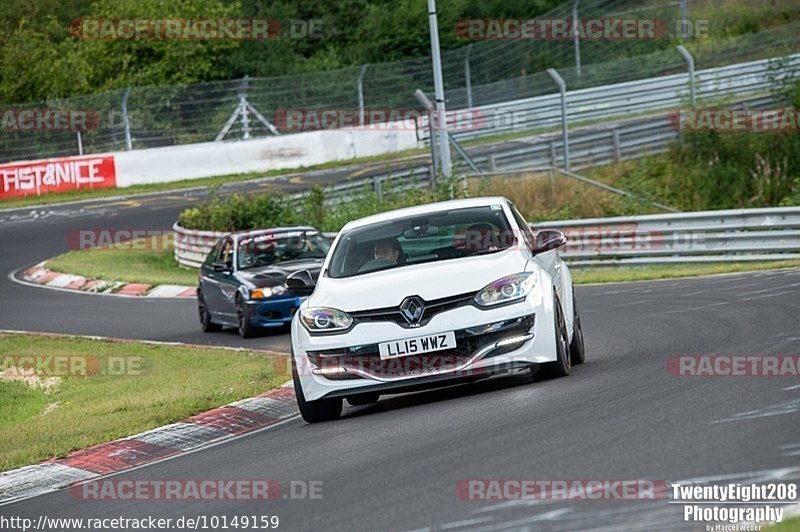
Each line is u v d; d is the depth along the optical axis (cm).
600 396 3114
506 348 3375
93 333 7125
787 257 7212
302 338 3506
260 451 3216
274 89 16750
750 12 18238
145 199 14188
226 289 6581
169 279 9494
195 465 3188
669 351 3919
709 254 7581
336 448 3006
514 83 16325
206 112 16612
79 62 19350
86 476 3306
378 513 2206
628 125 12744
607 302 6078
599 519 1950
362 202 10719
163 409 4081
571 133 12762
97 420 4131
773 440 2333
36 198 15012
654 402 2916
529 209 10725
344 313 3450
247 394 4256
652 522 1898
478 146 14375
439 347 3356
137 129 15975
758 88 14125
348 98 17000
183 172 15538
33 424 4312
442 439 2838
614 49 18525
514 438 2697
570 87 16075
